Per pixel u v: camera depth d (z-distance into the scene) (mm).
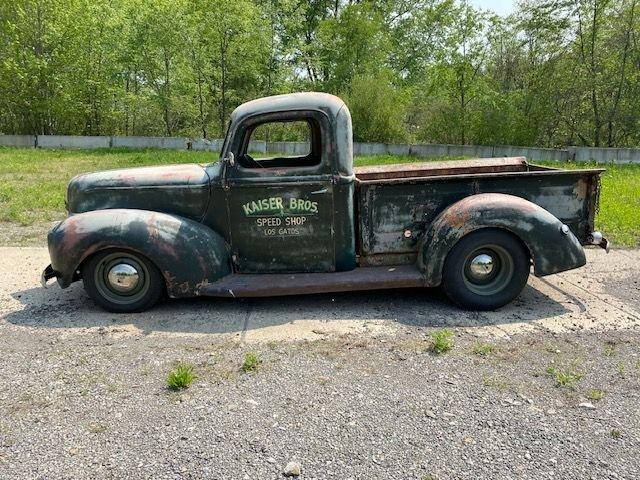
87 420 3053
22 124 23969
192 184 4566
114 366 3660
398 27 30000
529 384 3385
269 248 4617
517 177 4531
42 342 4039
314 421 3018
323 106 4398
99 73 23844
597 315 4492
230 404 3193
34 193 10281
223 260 4559
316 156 4926
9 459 2732
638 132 18547
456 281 4434
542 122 19734
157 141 22281
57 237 4352
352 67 24266
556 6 18297
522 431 2914
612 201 8945
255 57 23156
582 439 2848
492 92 20422
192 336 4117
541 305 4715
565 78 18672
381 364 3643
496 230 4344
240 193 4520
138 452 2777
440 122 21328
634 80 18031
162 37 22281
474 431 2914
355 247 4660
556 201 4617
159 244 4305
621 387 3348
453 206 4402
